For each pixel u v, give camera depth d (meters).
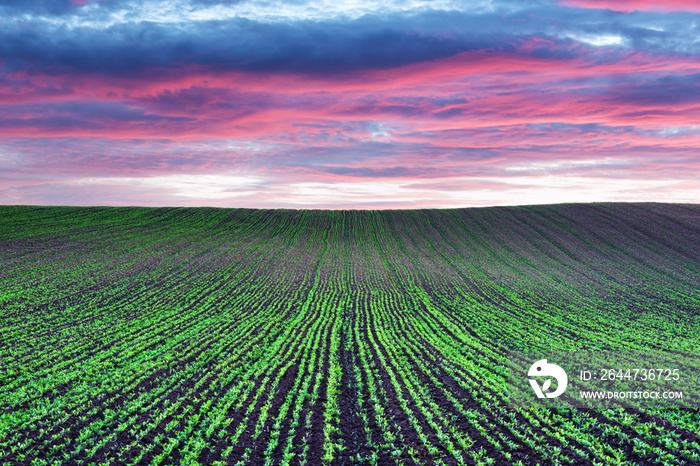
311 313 35.97
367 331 30.17
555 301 41.19
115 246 60.75
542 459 11.94
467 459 12.06
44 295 37.34
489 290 45.84
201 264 53.88
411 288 46.66
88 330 28.33
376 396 17.27
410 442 13.16
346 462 12.25
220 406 16.02
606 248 64.25
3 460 12.04
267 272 52.03
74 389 17.89
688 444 12.48
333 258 61.44
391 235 76.69
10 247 56.09
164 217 85.12
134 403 16.27
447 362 22.05
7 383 18.86
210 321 31.98
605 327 31.75
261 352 24.22
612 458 11.83
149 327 29.72
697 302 40.84
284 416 15.19
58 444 13.01
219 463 11.95
